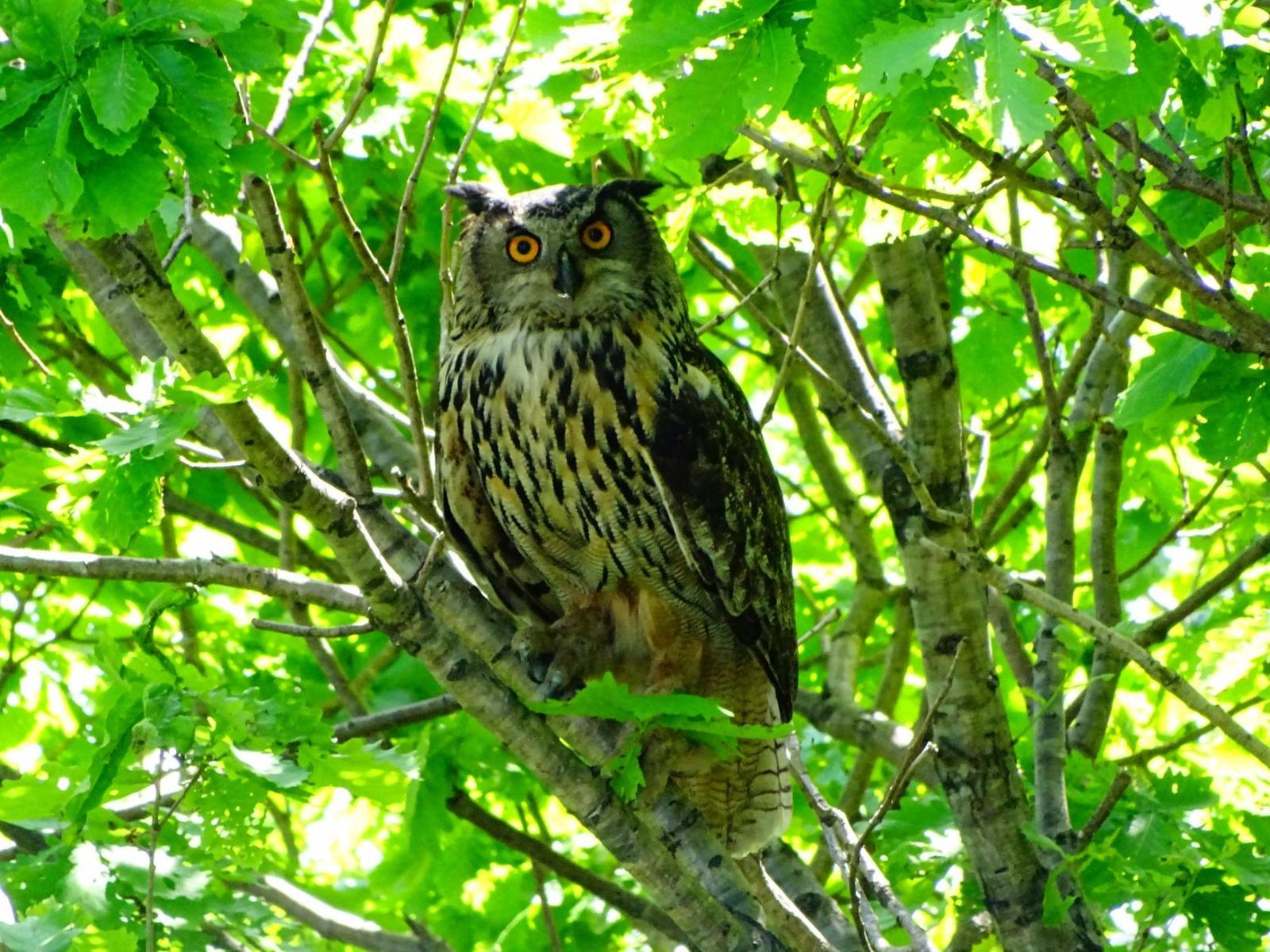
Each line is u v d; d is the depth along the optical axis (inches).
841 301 418.9
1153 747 487.2
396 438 425.1
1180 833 365.7
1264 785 486.0
